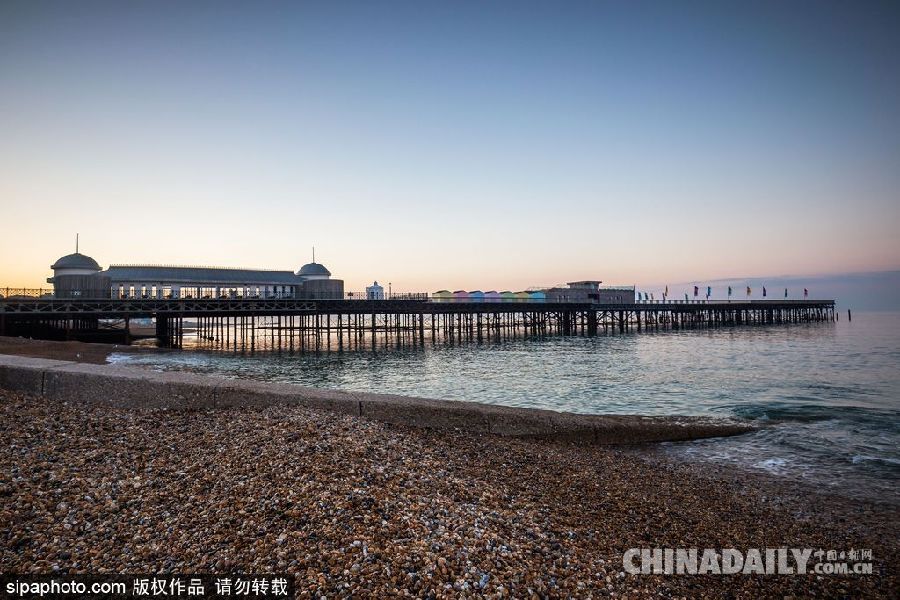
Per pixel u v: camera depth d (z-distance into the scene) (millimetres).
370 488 5969
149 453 6910
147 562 4383
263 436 7570
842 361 34750
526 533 5723
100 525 4949
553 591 4586
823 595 5551
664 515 7426
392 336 67438
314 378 26766
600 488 8289
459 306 53188
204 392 9836
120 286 50750
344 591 4082
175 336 50969
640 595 4879
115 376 9961
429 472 7059
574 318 69000
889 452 12023
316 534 4871
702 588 5336
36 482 5703
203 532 4879
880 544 7113
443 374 28328
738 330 81688
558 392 22000
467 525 5512
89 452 6770
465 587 4348
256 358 37031
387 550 4703
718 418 14203
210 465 6469
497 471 8312
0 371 10555
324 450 7043
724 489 9211
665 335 67938
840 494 9297
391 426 10188
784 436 13266
